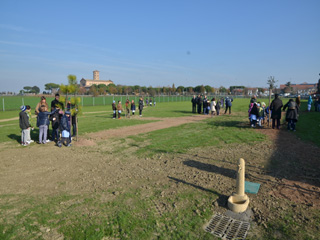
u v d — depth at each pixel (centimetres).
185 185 572
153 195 522
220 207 466
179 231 391
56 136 1125
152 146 981
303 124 1514
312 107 3116
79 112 1080
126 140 1118
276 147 915
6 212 455
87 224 412
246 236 376
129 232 388
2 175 663
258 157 791
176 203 483
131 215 439
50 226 408
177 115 2348
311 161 730
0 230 396
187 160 776
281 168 674
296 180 586
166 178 622
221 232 388
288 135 1148
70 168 719
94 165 746
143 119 2011
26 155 868
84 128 1502
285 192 520
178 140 1094
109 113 2680
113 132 1348
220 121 1791
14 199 512
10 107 3631
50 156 853
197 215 438
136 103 4994
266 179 597
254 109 1409
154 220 422
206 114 2412
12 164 761
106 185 584
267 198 495
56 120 1096
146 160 788
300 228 389
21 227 405
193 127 1505
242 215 435
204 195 517
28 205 483
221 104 3206
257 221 416
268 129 1343
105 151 917
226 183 578
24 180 625
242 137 1131
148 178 625
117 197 515
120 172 677
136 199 504
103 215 441
